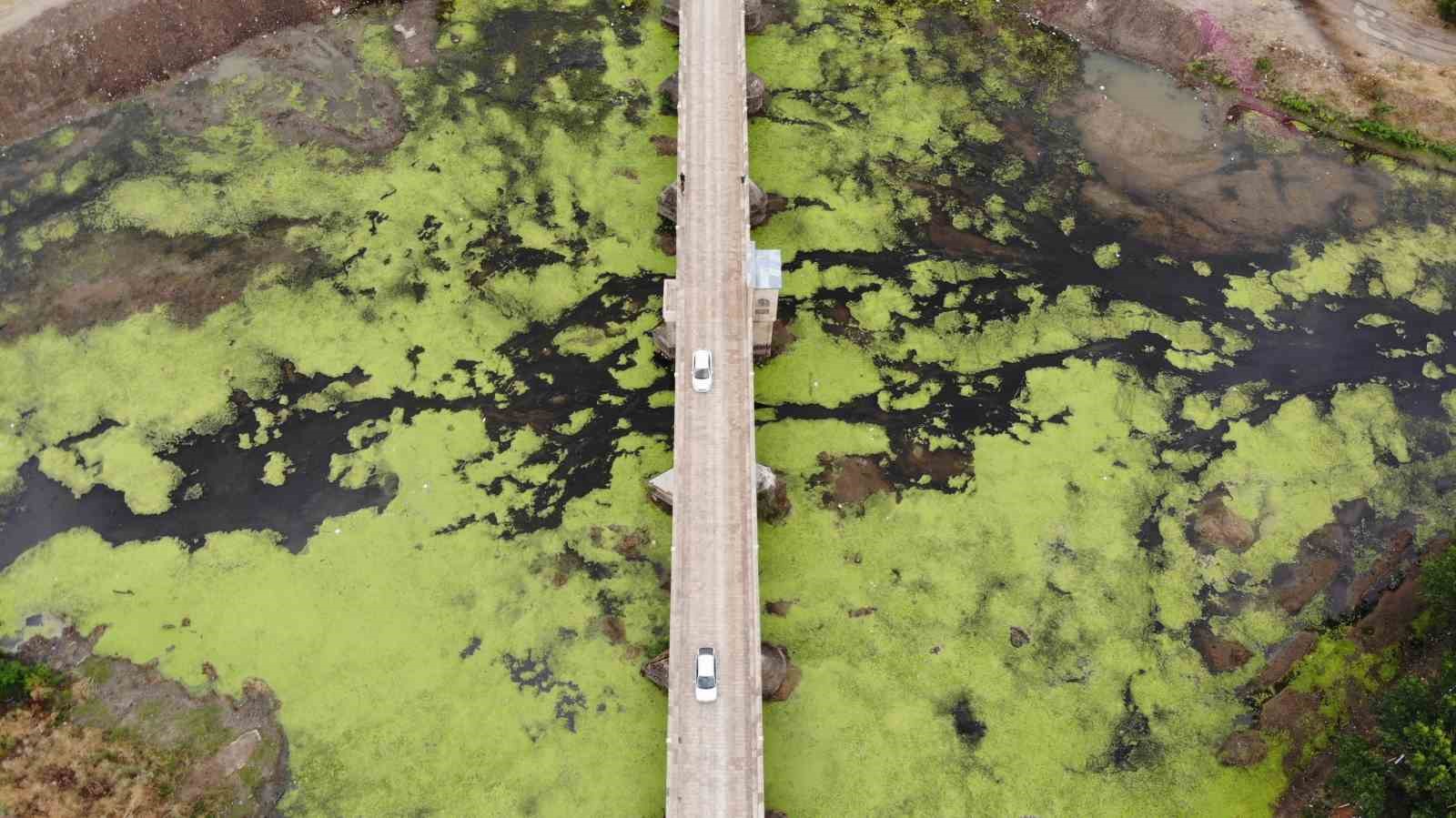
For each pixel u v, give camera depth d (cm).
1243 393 4703
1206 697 3938
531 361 4734
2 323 4825
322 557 4212
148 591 4141
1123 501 4378
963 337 4831
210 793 3706
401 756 3784
